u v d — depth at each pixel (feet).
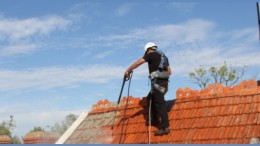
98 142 36.35
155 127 33.42
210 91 33.76
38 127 84.79
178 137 31.01
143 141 32.65
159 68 31.50
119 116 38.19
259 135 27.45
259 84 33.24
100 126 38.65
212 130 30.07
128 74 32.17
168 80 32.09
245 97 31.53
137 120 35.83
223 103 32.09
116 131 36.29
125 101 39.22
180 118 33.04
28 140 53.47
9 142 62.23
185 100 34.71
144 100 37.06
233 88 32.68
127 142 33.71
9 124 126.93
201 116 32.07
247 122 29.07
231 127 29.45
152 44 32.37
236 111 30.60
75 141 38.63
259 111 29.50
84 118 41.96
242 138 27.91
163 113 31.60
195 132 30.73
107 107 40.96
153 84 31.58
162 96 31.50
